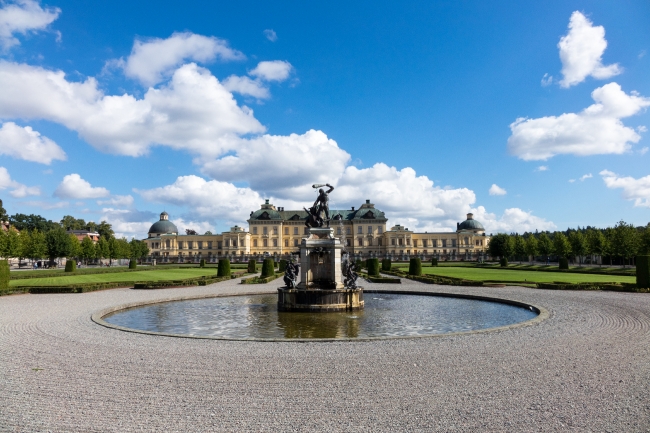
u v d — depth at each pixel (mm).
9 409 10539
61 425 9625
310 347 16859
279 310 31078
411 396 11266
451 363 14398
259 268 92812
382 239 184250
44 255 111438
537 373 13188
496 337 18562
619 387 11820
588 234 109812
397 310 30656
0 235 94250
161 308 32500
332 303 30297
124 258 154750
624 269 76938
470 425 9484
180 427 9461
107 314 28594
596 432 9109
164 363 14547
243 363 14516
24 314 26188
